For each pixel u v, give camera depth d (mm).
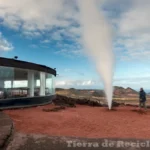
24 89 18688
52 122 11609
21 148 7020
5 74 16734
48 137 8047
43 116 13531
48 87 23438
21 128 9867
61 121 12031
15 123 10828
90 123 11742
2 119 10281
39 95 20844
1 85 16359
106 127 10969
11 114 13789
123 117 14438
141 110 17828
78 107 21281
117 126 11336
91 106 23406
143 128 11039
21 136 8141
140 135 9508
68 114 14914
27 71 19094
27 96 18953
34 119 12219
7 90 16906
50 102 23438
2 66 16422
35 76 20281
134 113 16422
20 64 18000
